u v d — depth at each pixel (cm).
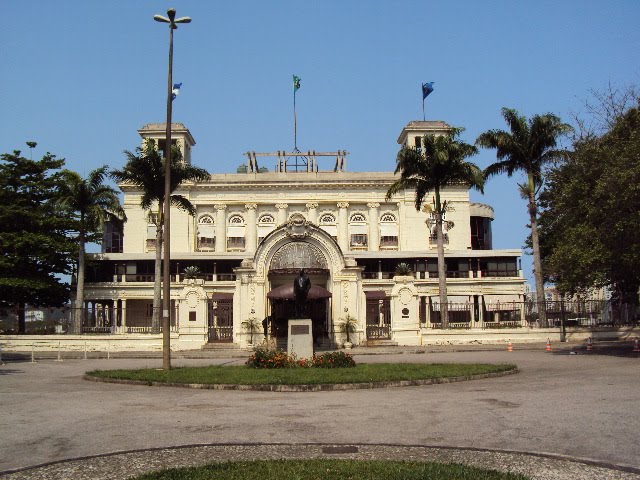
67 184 5544
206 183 8888
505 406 1498
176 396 1820
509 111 4803
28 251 5181
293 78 9525
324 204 9000
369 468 931
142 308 7756
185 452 1082
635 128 3394
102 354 4212
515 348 4100
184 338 4534
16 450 1128
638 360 2809
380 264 7606
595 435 1160
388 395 1761
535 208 4788
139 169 4994
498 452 1047
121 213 5838
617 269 3350
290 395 1812
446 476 878
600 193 3103
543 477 903
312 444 1133
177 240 8825
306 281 2939
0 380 2411
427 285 7550
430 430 1240
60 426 1343
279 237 4722
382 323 5684
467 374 2141
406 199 8944
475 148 4725
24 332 5088
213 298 6781
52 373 2753
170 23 2783
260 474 909
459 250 8256
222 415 1456
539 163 4784
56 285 5406
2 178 5344
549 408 1452
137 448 1124
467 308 6962
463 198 8894
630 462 980
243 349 4412
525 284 7550
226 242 8888
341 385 1939
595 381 1970
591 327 4606
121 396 1831
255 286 4666
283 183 8944
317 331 4569
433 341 4566
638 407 1438
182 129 9162
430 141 4788
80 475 949
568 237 3547
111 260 7556
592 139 3834
